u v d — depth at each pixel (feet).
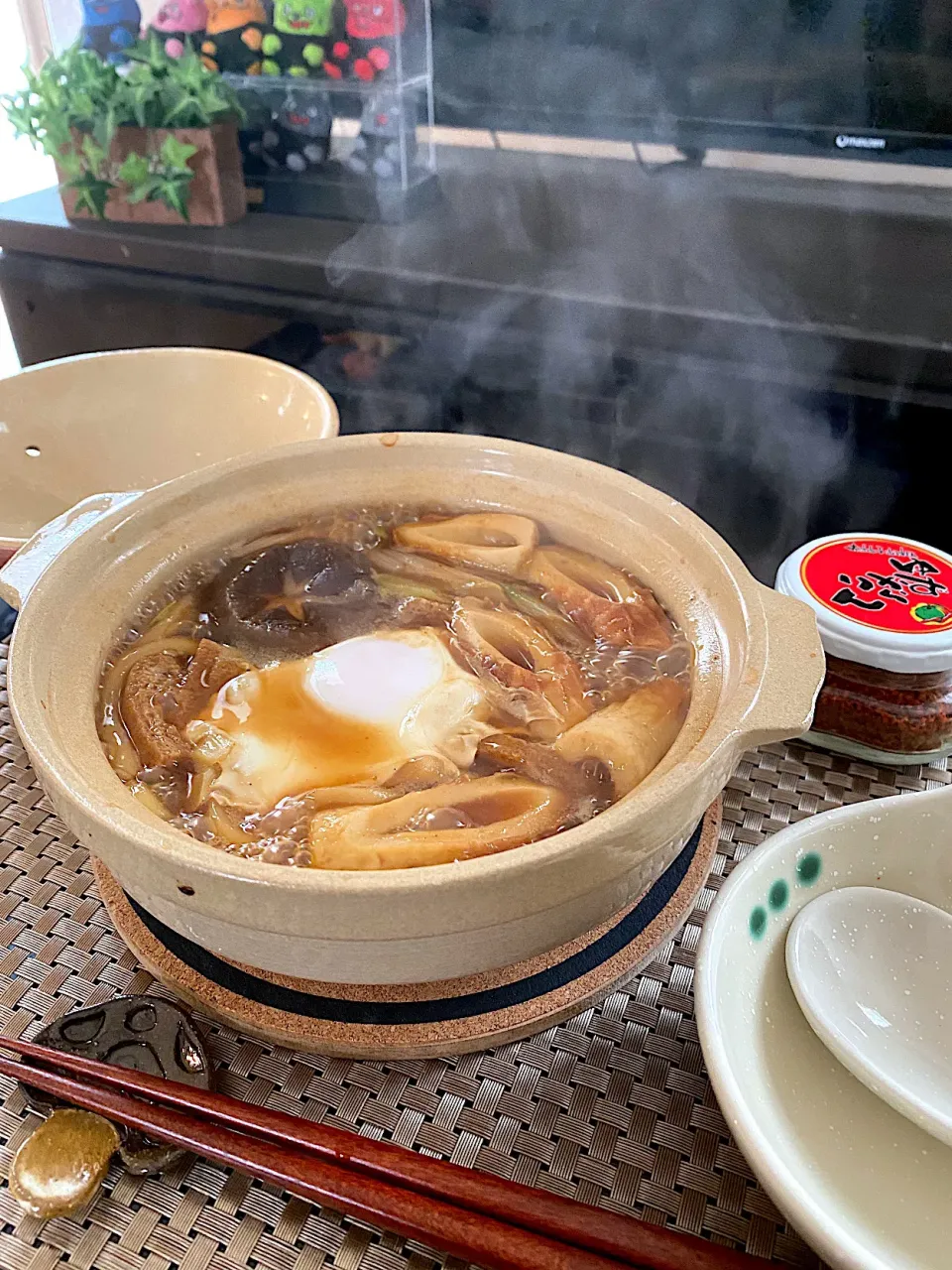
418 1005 0.81
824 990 0.76
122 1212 0.72
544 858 0.63
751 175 2.09
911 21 1.75
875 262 1.76
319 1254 0.70
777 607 0.85
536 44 2.03
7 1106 0.78
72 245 2.04
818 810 1.03
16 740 1.11
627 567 1.01
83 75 1.89
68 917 0.93
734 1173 0.74
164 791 0.83
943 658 1.02
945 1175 0.67
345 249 1.90
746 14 1.85
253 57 1.93
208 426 1.42
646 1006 0.85
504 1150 0.76
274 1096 0.79
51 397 1.40
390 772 0.85
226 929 0.68
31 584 0.90
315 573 1.04
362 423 1.99
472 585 1.04
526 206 2.04
